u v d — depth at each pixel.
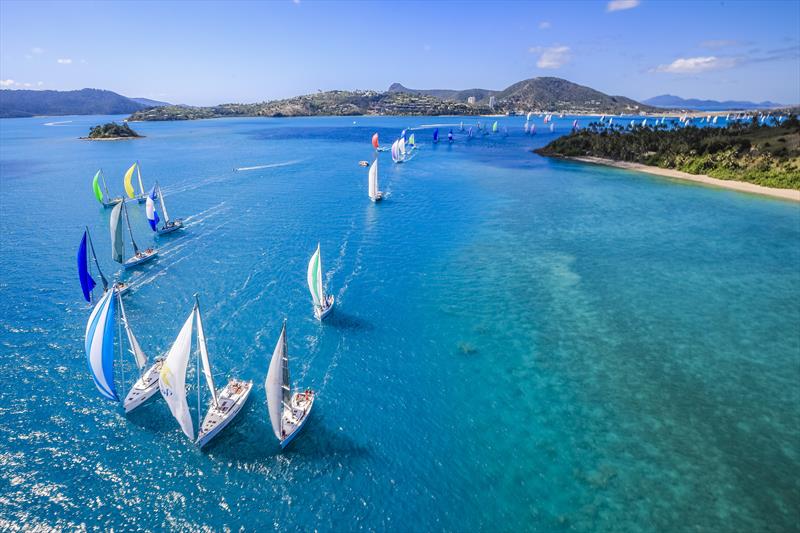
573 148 171.75
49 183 113.19
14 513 26.88
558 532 26.61
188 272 59.38
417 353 43.66
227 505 27.80
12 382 37.81
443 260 66.50
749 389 39.59
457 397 37.91
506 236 78.12
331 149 186.62
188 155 165.00
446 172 136.25
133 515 27.03
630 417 36.06
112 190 105.56
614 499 28.77
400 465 30.97
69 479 29.22
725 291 58.25
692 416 36.28
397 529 26.59
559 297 56.03
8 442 31.81
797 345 46.25
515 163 155.12
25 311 49.06
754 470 31.09
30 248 67.38
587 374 41.38
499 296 55.88
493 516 27.52
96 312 32.03
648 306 54.22
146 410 35.19
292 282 56.97
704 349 45.53
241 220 82.69
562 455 32.22
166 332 45.53
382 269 62.50
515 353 44.25
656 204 100.00
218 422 32.69
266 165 142.62
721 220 88.44
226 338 44.47
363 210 91.25
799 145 128.00
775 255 70.50
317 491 28.83
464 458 31.77
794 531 26.73
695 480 30.23
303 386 38.28
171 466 30.39
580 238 77.62
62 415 34.47
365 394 37.75
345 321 48.62
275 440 32.66
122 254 58.91
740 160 128.00
